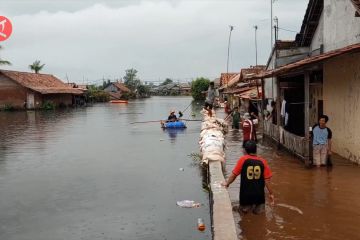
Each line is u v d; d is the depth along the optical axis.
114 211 10.00
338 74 13.11
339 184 10.02
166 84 180.38
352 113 12.07
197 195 11.20
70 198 11.20
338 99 13.18
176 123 29.16
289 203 8.69
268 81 22.77
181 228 8.73
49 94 61.44
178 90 159.75
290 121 19.17
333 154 13.49
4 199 11.20
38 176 13.95
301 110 19.12
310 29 18.58
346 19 13.17
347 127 12.50
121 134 26.17
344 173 11.07
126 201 10.80
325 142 11.73
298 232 7.18
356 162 11.96
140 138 23.88
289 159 13.19
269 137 17.73
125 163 16.03
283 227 7.40
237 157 14.56
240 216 7.96
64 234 8.62
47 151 19.34
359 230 7.23
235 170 8.00
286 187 9.86
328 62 14.05
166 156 17.42
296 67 10.98
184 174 13.77
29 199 11.17
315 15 17.61
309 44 19.69
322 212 8.12
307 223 7.57
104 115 46.22
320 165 11.79
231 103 43.59
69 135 26.03
